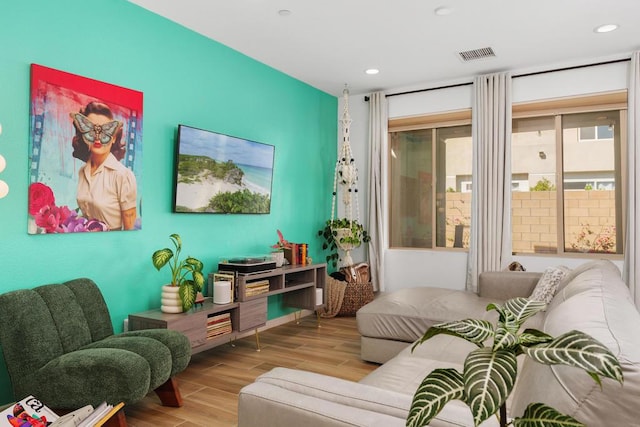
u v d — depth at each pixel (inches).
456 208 211.0
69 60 111.3
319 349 153.1
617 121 176.7
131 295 127.6
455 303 134.4
